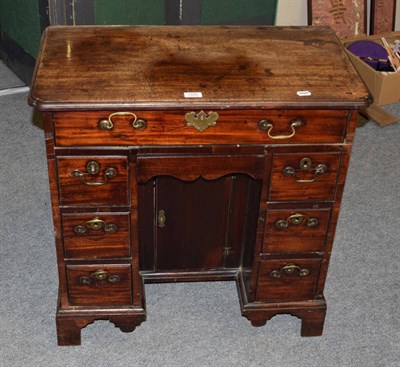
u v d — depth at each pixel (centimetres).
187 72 216
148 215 253
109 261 235
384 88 375
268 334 258
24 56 379
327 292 276
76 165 213
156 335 255
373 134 366
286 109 207
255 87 211
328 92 210
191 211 254
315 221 232
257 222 233
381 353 253
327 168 221
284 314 266
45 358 245
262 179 222
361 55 396
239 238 262
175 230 258
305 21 409
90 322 246
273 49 231
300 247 238
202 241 262
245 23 379
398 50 401
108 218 225
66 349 249
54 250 288
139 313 248
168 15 359
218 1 364
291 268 242
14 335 253
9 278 274
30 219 301
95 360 245
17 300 265
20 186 319
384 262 292
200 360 247
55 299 267
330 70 221
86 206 222
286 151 217
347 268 287
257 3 377
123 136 209
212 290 275
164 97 203
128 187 219
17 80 394
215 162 217
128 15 350
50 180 215
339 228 306
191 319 262
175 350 250
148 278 268
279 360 249
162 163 215
